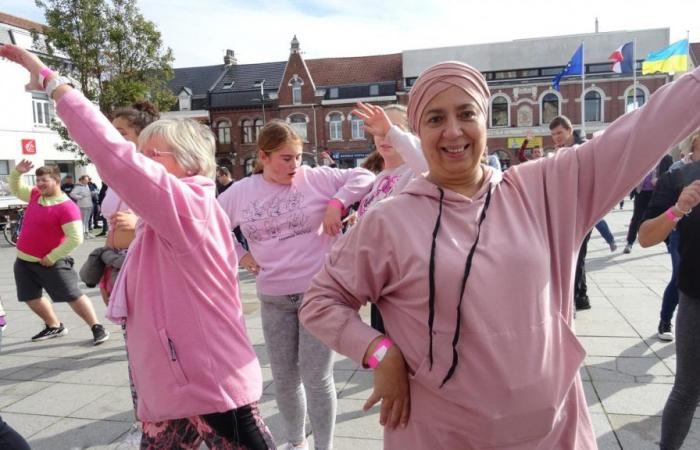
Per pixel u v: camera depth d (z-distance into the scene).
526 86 36.84
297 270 2.99
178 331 2.03
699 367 2.58
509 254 1.46
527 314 1.46
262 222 3.04
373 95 39.53
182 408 2.03
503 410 1.45
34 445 3.41
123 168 1.84
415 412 1.55
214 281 2.09
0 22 24.20
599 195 1.60
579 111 36.38
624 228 13.52
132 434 3.40
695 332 2.57
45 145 27.03
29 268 5.43
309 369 2.95
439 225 1.52
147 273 2.07
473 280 1.44
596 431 3.26
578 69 23.58
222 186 12.12
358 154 39.84
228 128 41.78
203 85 44.03
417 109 1.57
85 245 14.27
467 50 37.84
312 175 3.16
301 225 3.04
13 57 1.96
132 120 2.97
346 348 1.59
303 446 3.14
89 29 18.67
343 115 40.03
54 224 5.32
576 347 1.56
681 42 19.14
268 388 4.12
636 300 6.16
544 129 36.72
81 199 16.77
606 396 3.71
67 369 4.74
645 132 1.52
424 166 2.54
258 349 5.06
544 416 1.48
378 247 1.59
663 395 3.70
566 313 1.60
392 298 1.60
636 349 4.57
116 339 5.61
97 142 1.83
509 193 1.58
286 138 2.99
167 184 1.92
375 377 1.55
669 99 1.52
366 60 41.50
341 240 1.73
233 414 2.12
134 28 19.23
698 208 2.55
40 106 27.12
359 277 1.62
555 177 1.61
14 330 6.11
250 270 3.22
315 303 1.68
